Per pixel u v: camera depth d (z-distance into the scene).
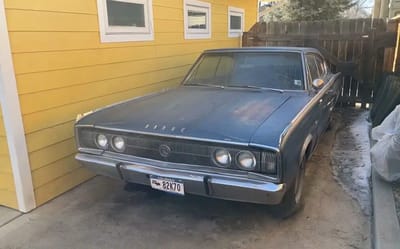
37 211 3.27
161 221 3.06
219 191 2.54
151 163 2.76
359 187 3.65
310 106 3.25
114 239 2.80
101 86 4.11
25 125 3.16
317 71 4.46
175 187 2.68
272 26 8.59
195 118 2.86
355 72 7.69
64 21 3.50
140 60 4.81
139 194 3.58
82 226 3.01
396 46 7.23
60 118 3.54
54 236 2.86
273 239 2.76
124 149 2.88
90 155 3.05
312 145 3.38
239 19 8.62
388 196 3.16
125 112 3.20
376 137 4.68
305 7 17.09
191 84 4.32
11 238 2.85
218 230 2.90
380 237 2.52
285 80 3.86
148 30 4.93
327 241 2.71
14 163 3.13
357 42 7.62
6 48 2.92
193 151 2.57
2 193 3.34
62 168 3.60
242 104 3.25
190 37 6.23
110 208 3.31
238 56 4.25
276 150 2.31
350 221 2.99
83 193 3.63
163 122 2.82
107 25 4.11
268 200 2.44
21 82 3.09
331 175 3.99
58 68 3.48
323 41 7.99
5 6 2.89
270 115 2.87
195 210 3.24
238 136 2.45
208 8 6.85
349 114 7.20
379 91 6.52
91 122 3.04
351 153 4.74
